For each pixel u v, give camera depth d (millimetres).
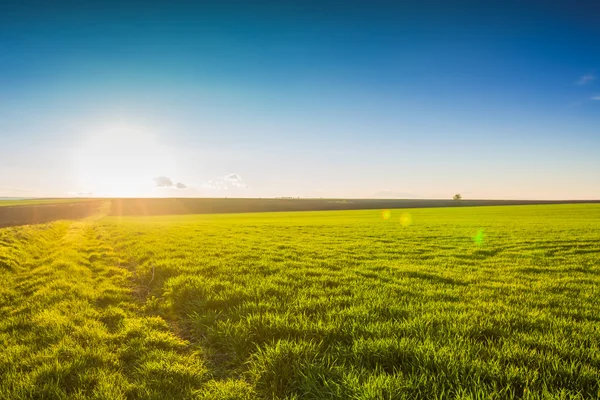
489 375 4398
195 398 4383
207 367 5336
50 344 5809
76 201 133625
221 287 9367
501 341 5609
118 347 5926
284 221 46938
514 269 12672
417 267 12828
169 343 6086
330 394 4160
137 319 7387
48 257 14617
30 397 4203
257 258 14680
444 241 21688
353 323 6340
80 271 12180
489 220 42031
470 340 5539
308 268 12344
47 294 8930
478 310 7344
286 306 7547
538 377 4418
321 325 6219
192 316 7492
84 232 28609
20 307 7910
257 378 4734
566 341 5504
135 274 12359
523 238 22609
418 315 6879
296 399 4242
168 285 9836
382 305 7637
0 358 5250
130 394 4520
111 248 18703
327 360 5055
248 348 5711
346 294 8883
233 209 113875
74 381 4758
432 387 4148
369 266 13000
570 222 36719
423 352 4992
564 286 9906
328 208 118562
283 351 5168
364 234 26578
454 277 11070
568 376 4422
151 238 22688
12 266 12242
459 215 56250
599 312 7355
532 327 6340
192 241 21156
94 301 8656
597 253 16406
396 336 5648
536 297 8641
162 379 4777
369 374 4500
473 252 17016
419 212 72688
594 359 4855
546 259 14875
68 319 7059
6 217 50688
